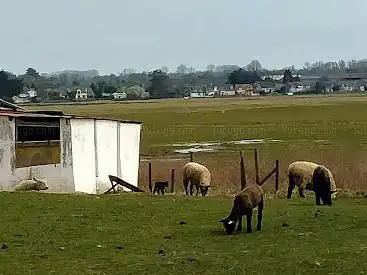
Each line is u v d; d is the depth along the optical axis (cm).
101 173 3725
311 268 1490
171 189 3838
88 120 3612
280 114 12338
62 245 1830
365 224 2083
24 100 19562
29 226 2120
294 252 1650
